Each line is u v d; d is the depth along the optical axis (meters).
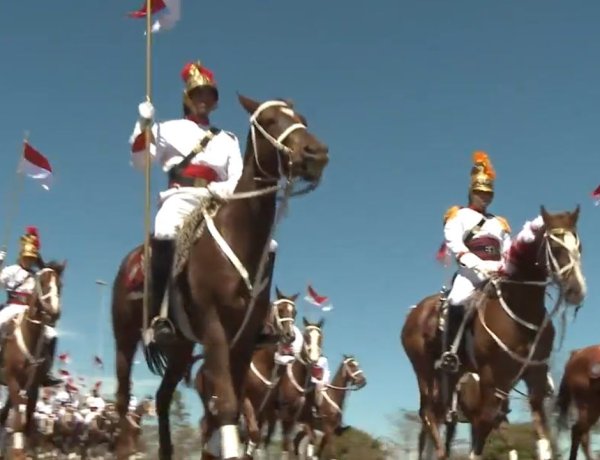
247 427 17.50
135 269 10.02
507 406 13.13
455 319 13.14
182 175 9.45
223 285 8.16
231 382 8.09
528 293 11.88
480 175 13.27
